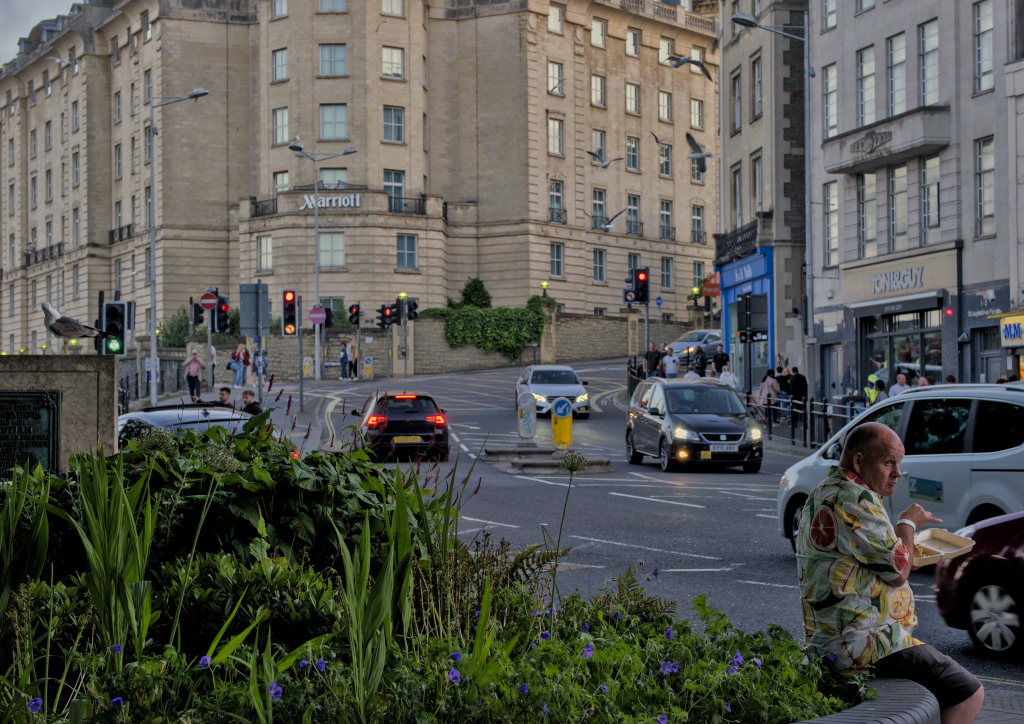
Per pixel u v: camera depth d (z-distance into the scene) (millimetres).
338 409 33688
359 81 61562
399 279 61000
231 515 5012
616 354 67875
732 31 42250
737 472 20828
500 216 66125
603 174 71688
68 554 4992
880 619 4340
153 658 3727
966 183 27641
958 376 27672
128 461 5188
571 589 9406
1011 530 7543
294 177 62125
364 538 3613
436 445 21297
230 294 67438
